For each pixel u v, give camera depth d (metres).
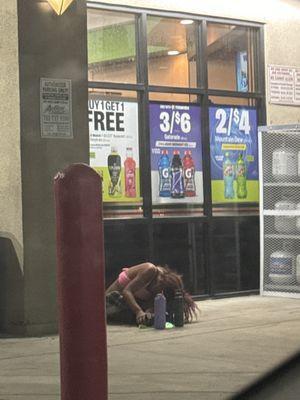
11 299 8.45
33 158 8.41
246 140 11.70
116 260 10.45
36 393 5.64
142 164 10.74
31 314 8.35
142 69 10.75
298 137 11.13
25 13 8.40
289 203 11.15
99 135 10.41
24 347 7.67
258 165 11.67
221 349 7.28
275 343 7.52
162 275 9.08
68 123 8.64
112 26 10.57
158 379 6.05
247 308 10.16
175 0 10.99
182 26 11.19
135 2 10.66
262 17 11.80
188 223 11.09
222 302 10.87
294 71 12.07
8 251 8.47
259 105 11.84
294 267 11.15
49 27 8.55
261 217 11.36
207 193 11.26
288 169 11.13
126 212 10.60
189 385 5.81
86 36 8.82
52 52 8.56
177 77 11.12
